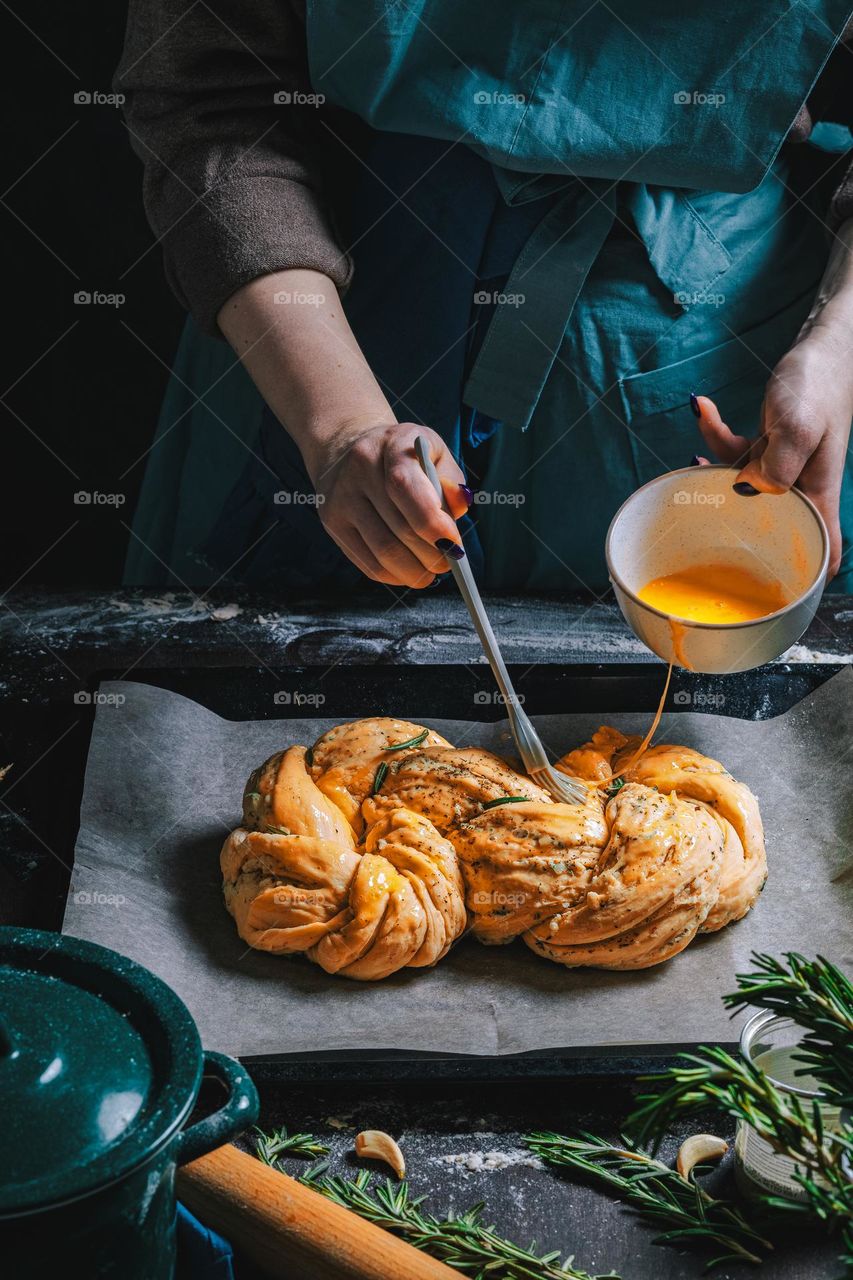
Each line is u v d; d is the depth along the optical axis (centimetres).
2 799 150
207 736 161
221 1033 126
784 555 145
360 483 145
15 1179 69
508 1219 108
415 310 175
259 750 160
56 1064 75
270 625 176
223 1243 95
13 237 346
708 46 158
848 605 181
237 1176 99
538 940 136
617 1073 120
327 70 162
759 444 148
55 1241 71
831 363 154
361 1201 106
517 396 175
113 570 333
